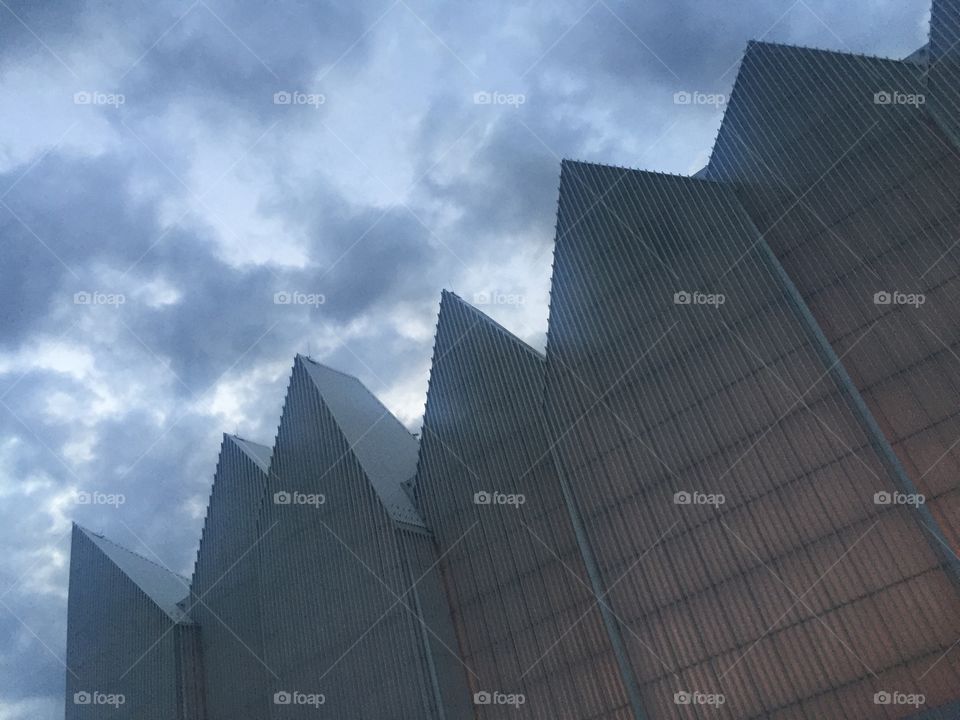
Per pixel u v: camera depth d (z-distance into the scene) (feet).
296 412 202.18
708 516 139.95
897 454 128.47
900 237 139.13
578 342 163.94
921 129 142.51
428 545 171.73
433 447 180.86
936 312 132.46
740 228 153.69
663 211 163.94
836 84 154.10
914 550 122.62
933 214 137.28
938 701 115.14
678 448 146.30
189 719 198.90
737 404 143.33
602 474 152.56
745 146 161.38
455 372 184.65
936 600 119.14
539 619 154.10
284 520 189.37
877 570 124.36
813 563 129.29
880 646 120.98
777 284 146.10
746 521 136.46
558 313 168.96
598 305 164.35
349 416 198.49
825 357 138.00
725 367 146.61
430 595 163.84
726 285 151.64
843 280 142.20
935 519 122.72
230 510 221.25
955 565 118.52
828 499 130.93
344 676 163.73
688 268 156.87
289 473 194.49
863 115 149.18
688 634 135.64
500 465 169.48
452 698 152.56
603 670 143.95
